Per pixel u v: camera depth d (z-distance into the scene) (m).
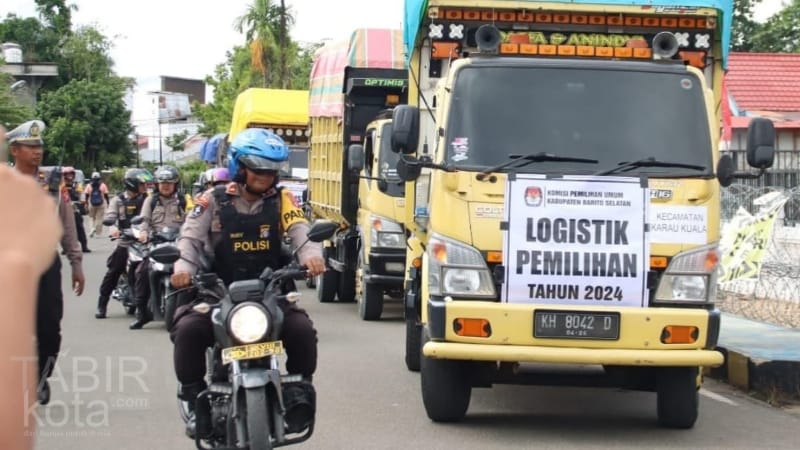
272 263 5.66
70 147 52.09
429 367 7.40
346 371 9.91
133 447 6.75
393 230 13.49
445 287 6.91
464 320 6.79
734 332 11.19
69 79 58.81
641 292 6.86
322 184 17.78
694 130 7.21
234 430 5.12
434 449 6.82
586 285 6.84
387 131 13.70
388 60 15.38
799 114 24.97
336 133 16.31
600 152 7.10
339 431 7.33
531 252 6.86
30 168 7.18
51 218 1.31
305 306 16.00
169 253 5.39
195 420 5.36
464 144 7.10
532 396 8.98
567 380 7.31
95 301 15.99
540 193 6.92
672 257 6.93
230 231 5.56
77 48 59.34
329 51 17.55
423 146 8.55
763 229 13.30
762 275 14.29
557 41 8.16
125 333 12.34
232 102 58.06
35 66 52.09
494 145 7.09
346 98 15.55
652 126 7.20
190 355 5.43
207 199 5.61
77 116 53.44
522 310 6.76
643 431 7.55
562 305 6.82
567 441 7.14
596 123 7.19
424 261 7.80
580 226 6.89
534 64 7.36
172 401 8.26
